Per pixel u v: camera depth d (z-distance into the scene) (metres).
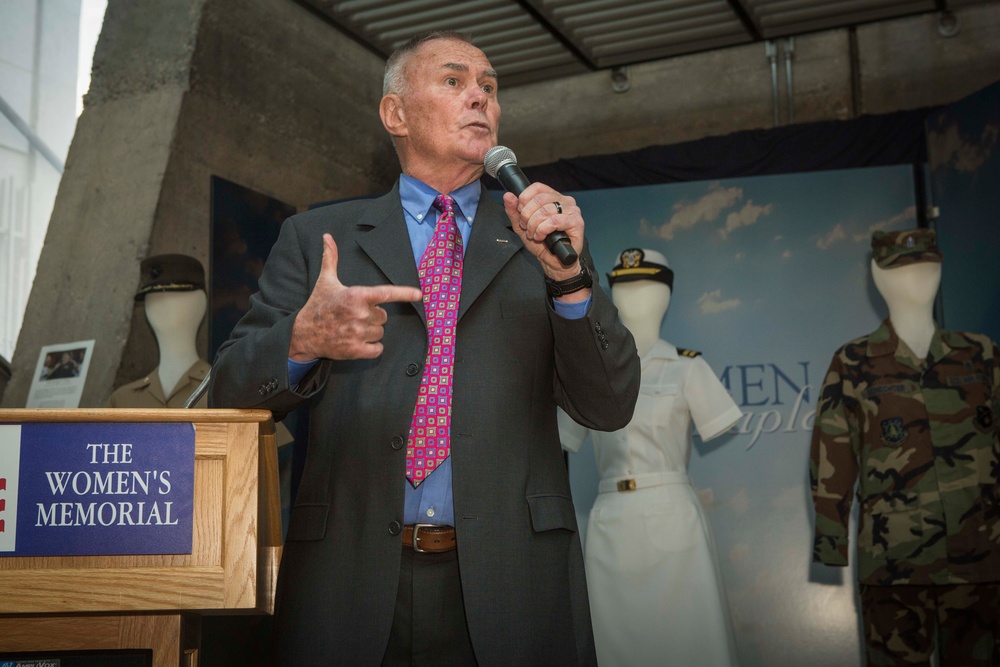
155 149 5.01
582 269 1.49
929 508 3.60
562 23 5.85
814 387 4.32
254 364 1.43
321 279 1.40
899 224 4.43
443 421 1.50
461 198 1.73
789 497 4.23
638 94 6.46
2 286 5.20
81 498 1.38
